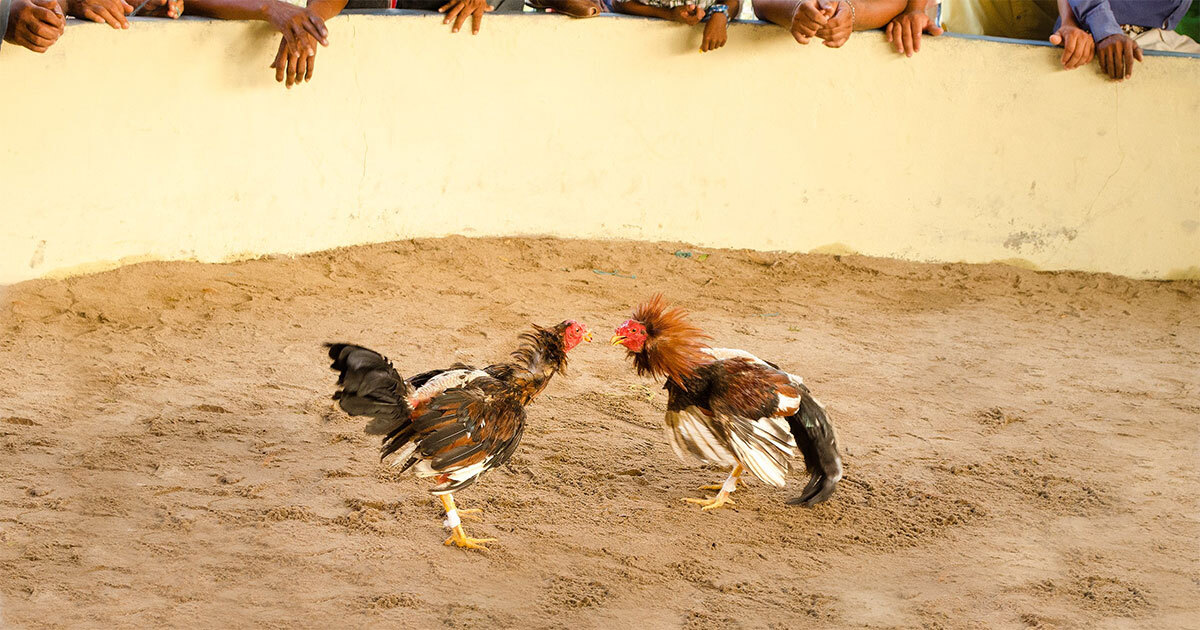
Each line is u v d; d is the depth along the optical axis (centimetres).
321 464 657
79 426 689
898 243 1257
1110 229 1260
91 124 951
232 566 538
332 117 1077
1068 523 639
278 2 997
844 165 1229
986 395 855
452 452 527
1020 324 1065
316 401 755
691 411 595
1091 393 874
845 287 1154
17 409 705
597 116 1180
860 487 674
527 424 738
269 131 1048
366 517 594
